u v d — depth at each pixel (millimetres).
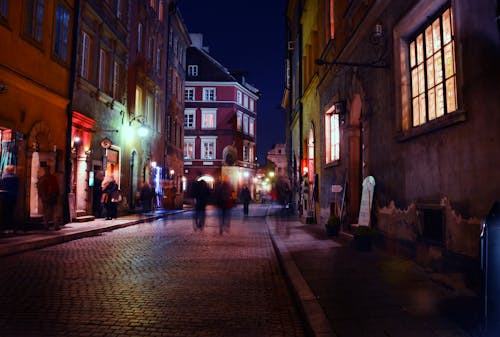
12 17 11617
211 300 5414
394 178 7734
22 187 12250
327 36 14156
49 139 13711
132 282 6320
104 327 4250
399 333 3744
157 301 5297
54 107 14125
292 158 25828
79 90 15891
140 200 22531
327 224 11773
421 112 6895
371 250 8578
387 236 8164
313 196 17016
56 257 8523
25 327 4199
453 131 5547
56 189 12320
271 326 4434
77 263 7844
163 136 29672
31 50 12641
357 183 11273
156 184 27750
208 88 52719
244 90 55938
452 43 5891
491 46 4828
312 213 17094
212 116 52531
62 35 14648
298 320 4664
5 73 11102
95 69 17359
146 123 25203
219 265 8000
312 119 17625
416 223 6766
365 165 9461
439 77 6277
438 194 5980
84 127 16359
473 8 5082
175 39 34531
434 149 6102
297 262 7387
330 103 13539
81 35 16000
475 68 5031
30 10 12570
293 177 25094
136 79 23203
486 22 4922
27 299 5242
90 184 17016
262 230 15555
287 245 9758
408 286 5504
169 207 28922
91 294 5547
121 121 20703
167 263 8078
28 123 12492
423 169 6477
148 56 25688
